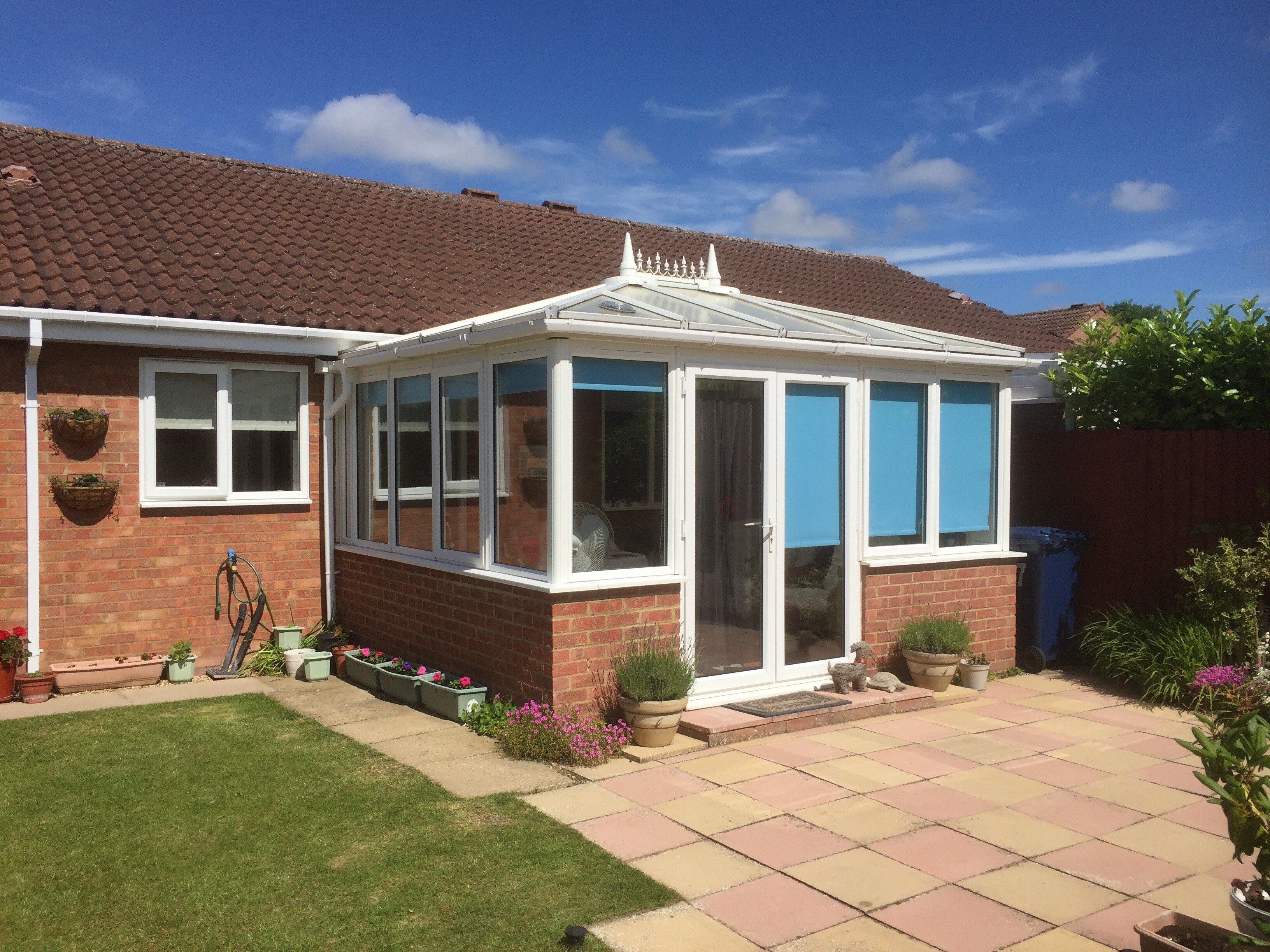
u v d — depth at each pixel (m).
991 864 4.92
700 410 7.42
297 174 14.50
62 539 8.55
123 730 7.10
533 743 6.48
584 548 6.92
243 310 9.14
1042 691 8.58
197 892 4.49
